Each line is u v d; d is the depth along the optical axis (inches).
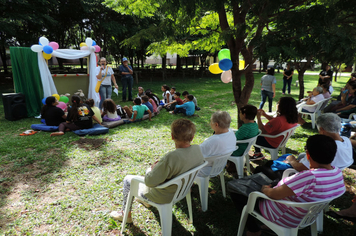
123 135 221.8
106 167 157.5
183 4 117.6
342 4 100.3
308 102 243.9
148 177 80.7
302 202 68.9
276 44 105.4
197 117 296.8
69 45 911.7
